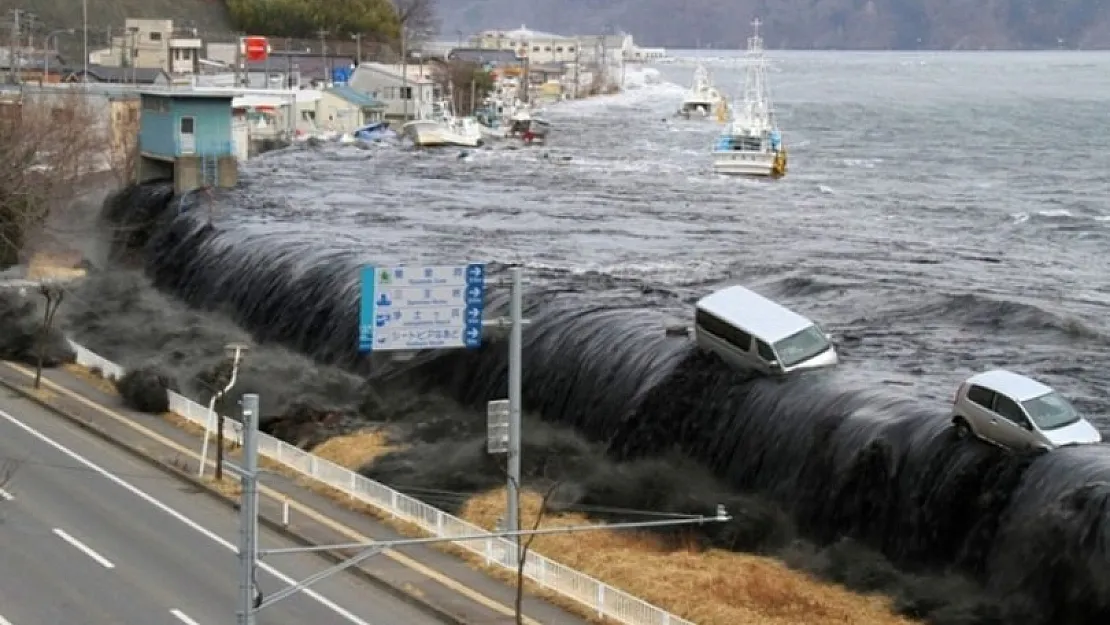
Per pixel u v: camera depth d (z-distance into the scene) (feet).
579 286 244.83
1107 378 189.57
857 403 168.45
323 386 220.43
